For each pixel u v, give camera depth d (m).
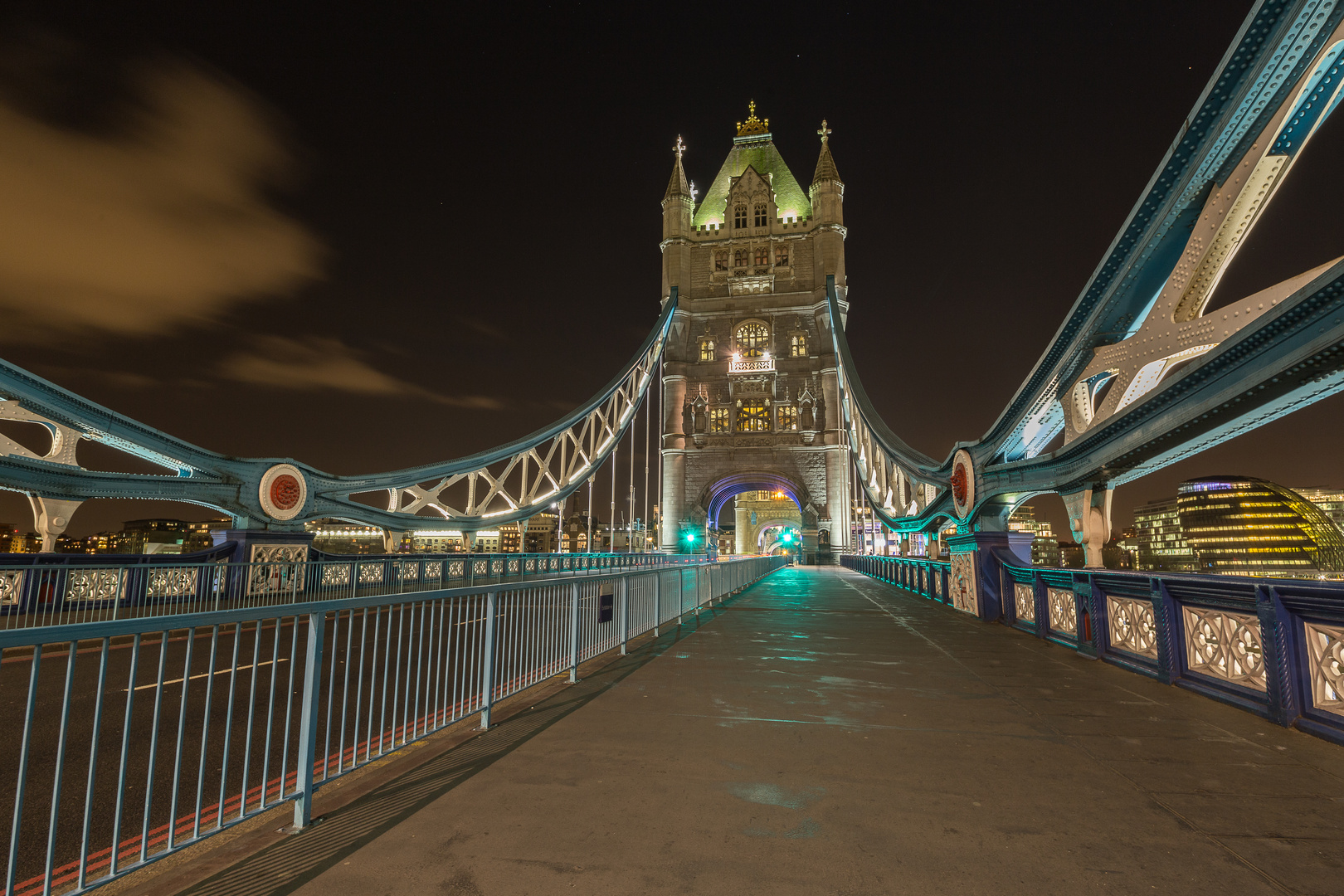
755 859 2.98
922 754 4.44
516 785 3.85
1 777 4.64
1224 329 7.70
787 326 73.88
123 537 191.12
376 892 2.70
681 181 79.38
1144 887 2.76
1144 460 8.88
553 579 6.77
